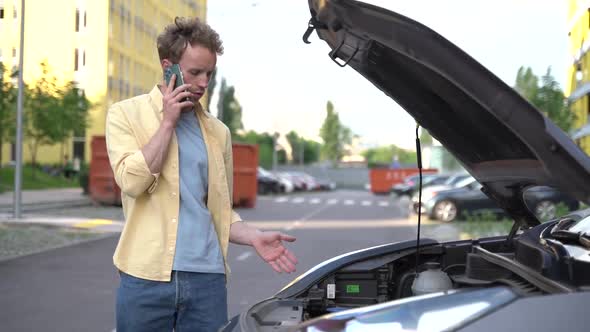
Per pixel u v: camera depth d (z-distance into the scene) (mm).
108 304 7547
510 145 2957
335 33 2930
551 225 3256
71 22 30875
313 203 36969
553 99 19281
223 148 3148
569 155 2414
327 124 136125
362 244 14008
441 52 2514
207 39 2902
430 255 3828
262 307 3117
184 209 2947
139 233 2914
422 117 3268
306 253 12320
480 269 3094
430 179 34094
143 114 2982
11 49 19688
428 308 2244
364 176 96438
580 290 2275
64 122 37344
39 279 9289
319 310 3459
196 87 2928
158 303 2893
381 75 3098
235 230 3115
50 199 29984
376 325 2289
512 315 2068
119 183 2846
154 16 43406
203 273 2934
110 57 36625
